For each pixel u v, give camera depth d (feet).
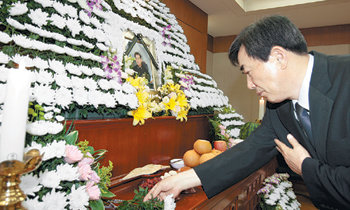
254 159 3.23
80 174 2.13
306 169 2.43
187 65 5.83
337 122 2.17
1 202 1.12
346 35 13.00
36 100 2.21
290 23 2.33
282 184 6.03
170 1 8.94
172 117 4.27
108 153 3.14
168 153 4.29
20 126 1.13
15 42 2.22
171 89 4.47
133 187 3.12
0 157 1.11
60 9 2.67
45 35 2.49
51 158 2.09
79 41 2.84
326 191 2.34
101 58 3.13
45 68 2.48
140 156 3.67
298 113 2.60
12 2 2.31
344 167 2.21
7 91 1.13
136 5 4.46
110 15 3.58
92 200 2.27
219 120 5.73
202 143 3.88
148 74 4.33
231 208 3.76
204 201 2.87
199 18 10.87
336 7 10.83
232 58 2.66
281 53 2.28
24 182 1.80
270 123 3.36
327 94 2.29
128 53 3.96
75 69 2.70
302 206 8.30
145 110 3.51
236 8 10.74
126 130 3.41
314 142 2.43
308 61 2.42
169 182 2.78
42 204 1.84
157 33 4.86
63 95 2.46
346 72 2.26
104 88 3.02
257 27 2.37
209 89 6.02
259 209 5.71
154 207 2.34
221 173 3.05
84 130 2.81
